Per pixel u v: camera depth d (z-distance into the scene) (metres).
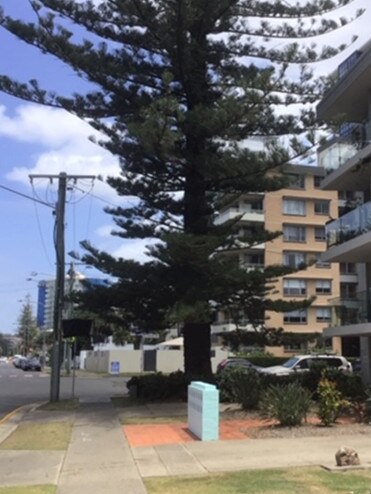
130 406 18.69
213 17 21.06
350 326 21.77
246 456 9.73
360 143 24.06
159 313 21.80
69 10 21.05
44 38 20.59
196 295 19.23
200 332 21.58
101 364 58.34
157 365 53.44
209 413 11.62
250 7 21.66
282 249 59.38
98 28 21.66
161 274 20.56
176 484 7.89
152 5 20.33
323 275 59.72
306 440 11.16
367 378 24.36
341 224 23.95
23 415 17.23
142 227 22.48
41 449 10.94
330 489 7.34
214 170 19.66
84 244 21.53
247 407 16.30
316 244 60.47
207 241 18.41
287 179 21.50
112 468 9.10
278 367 28.23
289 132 20.97
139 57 22.03
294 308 21.70
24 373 57.00
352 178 25.00
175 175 22.05
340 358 28.64
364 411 14.25
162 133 17.50
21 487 7.95
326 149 26.73
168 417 15.52
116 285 21.11
